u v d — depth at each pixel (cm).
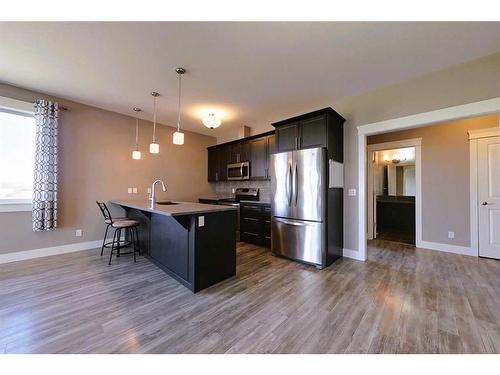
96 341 156
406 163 597
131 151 440
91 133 388
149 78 286
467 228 359
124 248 393
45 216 329
